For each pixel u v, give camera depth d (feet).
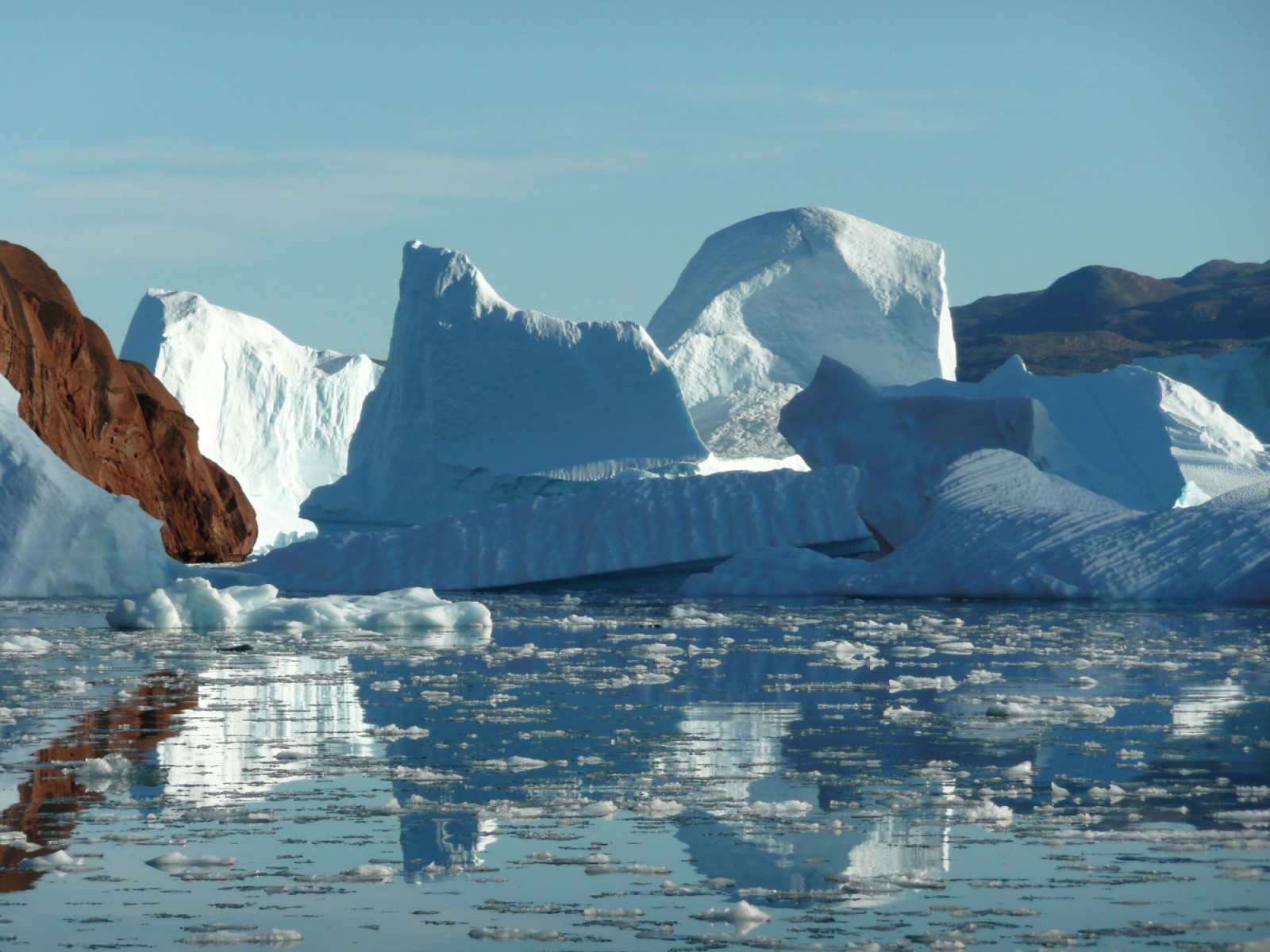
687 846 31.89
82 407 213.66
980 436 199.31
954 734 48.70
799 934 25.03
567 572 163.73
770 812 35.42
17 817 34.96
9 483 149.28
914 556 151.02
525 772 41.34
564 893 27.91
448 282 333.21
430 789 38.58
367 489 340.80
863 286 444.14
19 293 198.59
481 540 169.07
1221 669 71.92
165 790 38.40
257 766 42.19
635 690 62.34
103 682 64.69
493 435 320.91
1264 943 24.02
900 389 237.25
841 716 53.72
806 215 462.19
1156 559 139.74
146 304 467.93
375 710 55.01
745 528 166.91
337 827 33.94
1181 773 40.75
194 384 455.22
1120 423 224.74
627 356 327.88
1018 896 27.53
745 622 109.40
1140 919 25.89
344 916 26.25
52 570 146.10
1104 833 32.94
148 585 150.71
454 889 28.32
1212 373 455.63
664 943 24.52
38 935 24.98
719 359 438.81
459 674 68.74
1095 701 57.47
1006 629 100.68
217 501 261.44
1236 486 265.54
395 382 343.46
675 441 319.68
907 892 27.86
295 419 474.49
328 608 102.68
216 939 24.62
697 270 470.80
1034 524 150.00
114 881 28.84
